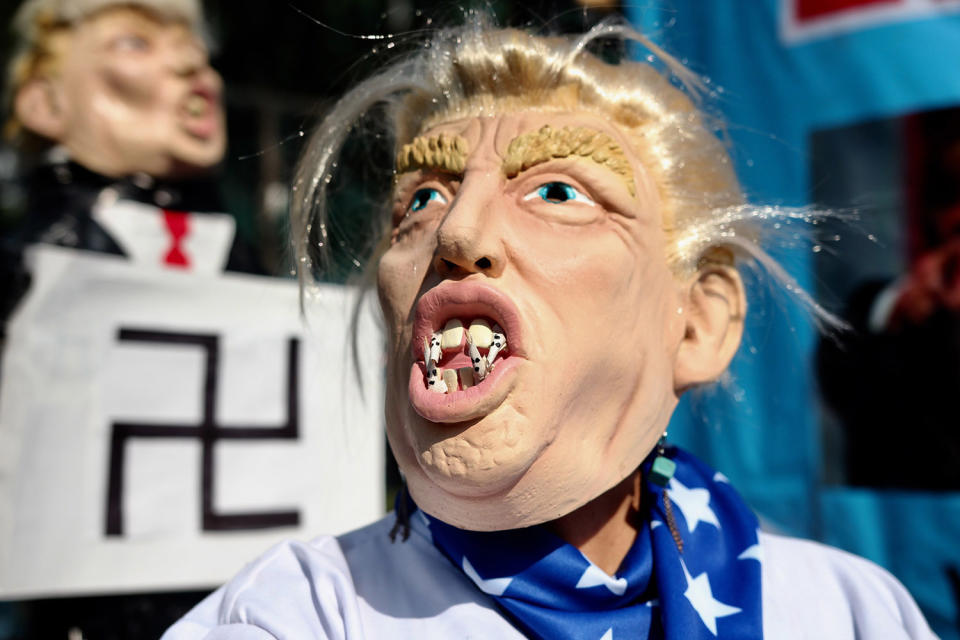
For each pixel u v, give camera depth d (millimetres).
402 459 1106
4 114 2906
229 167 4512
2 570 1912
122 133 2277
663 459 1265
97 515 2006
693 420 2510
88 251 2156
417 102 1353
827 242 2383
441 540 1182
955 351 2312
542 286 1087
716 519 1332
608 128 1250
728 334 1325
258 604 1118
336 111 1359
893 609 1324
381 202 1496
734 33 2504
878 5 2387
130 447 2066
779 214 1399
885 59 2389
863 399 2361
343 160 1558
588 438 1102
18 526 1938
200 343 2176
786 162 2455
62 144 2289
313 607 1139
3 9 3781
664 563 1186
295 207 1339
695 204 1313
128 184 2287
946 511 2287
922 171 2357
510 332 1048
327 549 1240
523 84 1288
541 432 1037
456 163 1178
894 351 2355
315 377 2256
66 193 2227
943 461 2305
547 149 1160
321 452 2240
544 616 1114
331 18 4203
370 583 1191
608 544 1257
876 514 2340
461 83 1302
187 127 2357
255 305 2244
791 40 2459
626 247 1157
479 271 1082
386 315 1171
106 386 2064
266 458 2188
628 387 1140
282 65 4328
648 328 1177
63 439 2006
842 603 1309
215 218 2359
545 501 1062
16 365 1993
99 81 2281
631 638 1143
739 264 1464
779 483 2418
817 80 2438
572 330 1084
